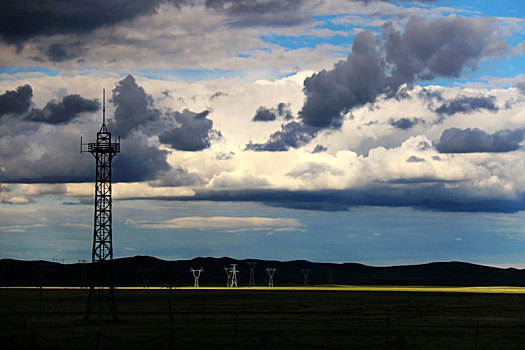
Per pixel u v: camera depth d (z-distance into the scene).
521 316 134.25
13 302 191.25
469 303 197.38
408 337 83.56
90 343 70.06
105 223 122.88
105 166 123.75
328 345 72.19
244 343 73.62
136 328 95.12
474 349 70.38
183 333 85.38
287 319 117.19
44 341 74.69
